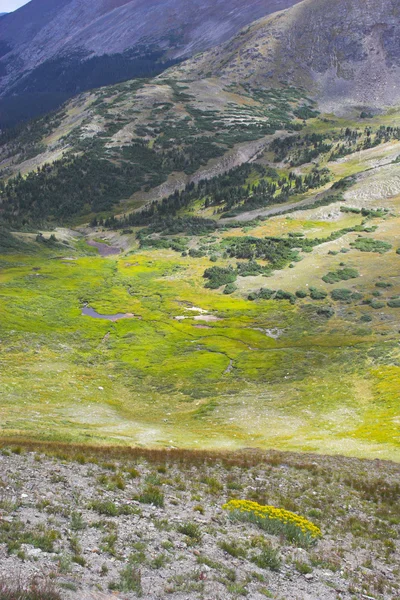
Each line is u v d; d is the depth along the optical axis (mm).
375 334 88625
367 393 59375
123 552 14844
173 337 92375
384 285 114750
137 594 12344
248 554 16922
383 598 15680
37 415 46875
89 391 63312
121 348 85500
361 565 18484
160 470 26578
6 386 57781
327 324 97250
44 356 75938
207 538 17672
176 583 13469
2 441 26422
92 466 24641
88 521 16781
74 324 96938
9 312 97500
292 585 15234
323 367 73250
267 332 95812
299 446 41188
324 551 19062
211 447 39531
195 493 23719
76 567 12914
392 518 24672
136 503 20250
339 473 32031
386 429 45812
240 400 60969
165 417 55094
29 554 12844
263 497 25109
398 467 34562
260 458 34031
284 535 19703
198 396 63656
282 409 56438
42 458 23969
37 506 16891
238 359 79312
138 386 68375
